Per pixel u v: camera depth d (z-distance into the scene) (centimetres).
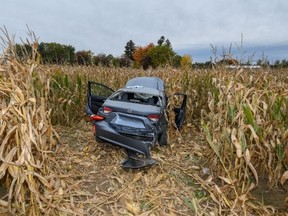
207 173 411
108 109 432
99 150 479
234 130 321
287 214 296
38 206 265
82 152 465
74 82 700
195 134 634
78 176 374
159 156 461
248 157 307
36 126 282
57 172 346
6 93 272
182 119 599
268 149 354
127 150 416
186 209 314
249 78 462
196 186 372
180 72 764
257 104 348
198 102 739
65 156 440
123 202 318
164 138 504
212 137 410
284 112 371
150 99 493
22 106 261
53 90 599
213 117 410
